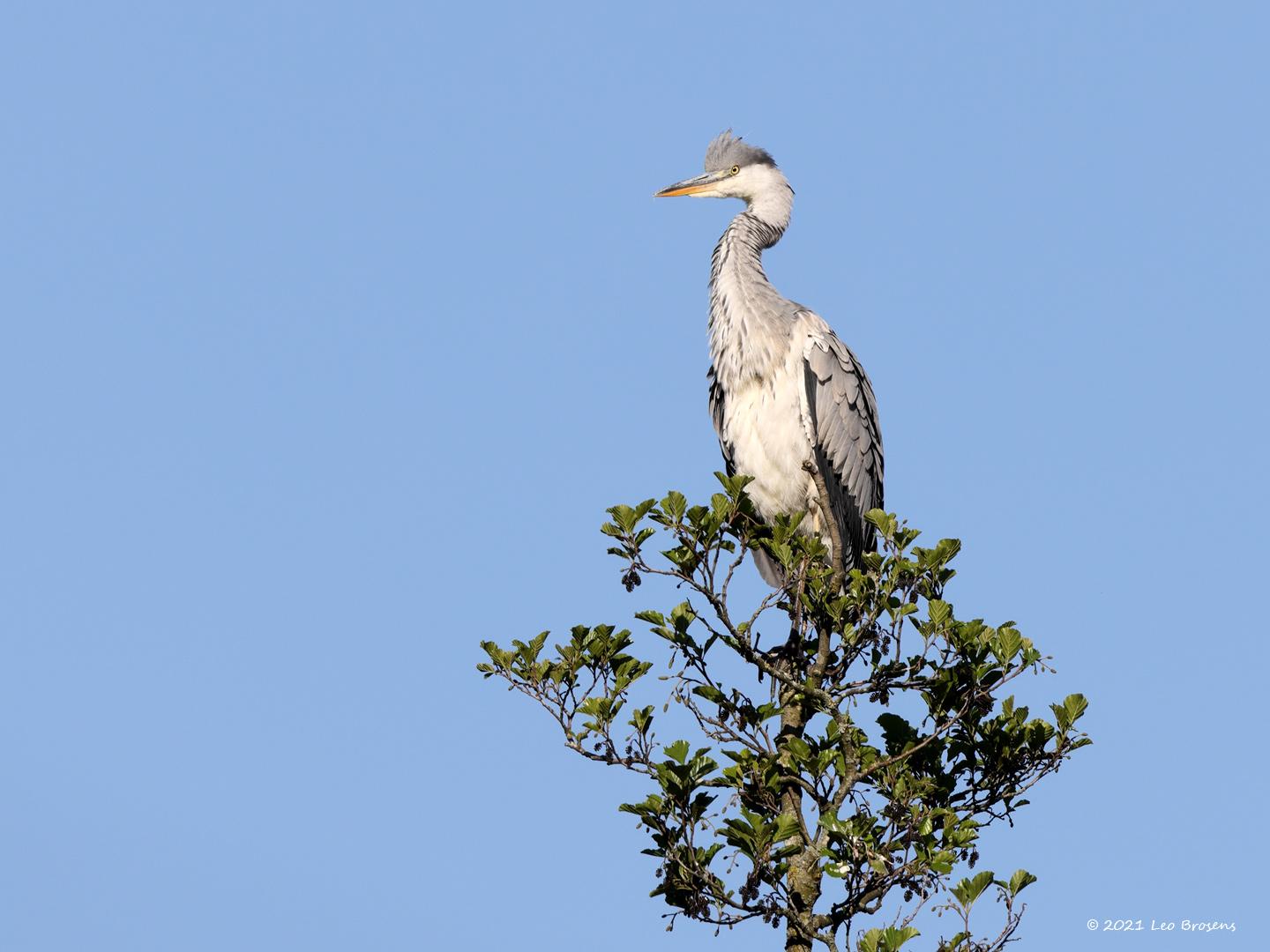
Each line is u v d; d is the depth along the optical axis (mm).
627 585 10656
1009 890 10148
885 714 11320
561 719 10547
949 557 10922
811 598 11195
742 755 10555
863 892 10336
